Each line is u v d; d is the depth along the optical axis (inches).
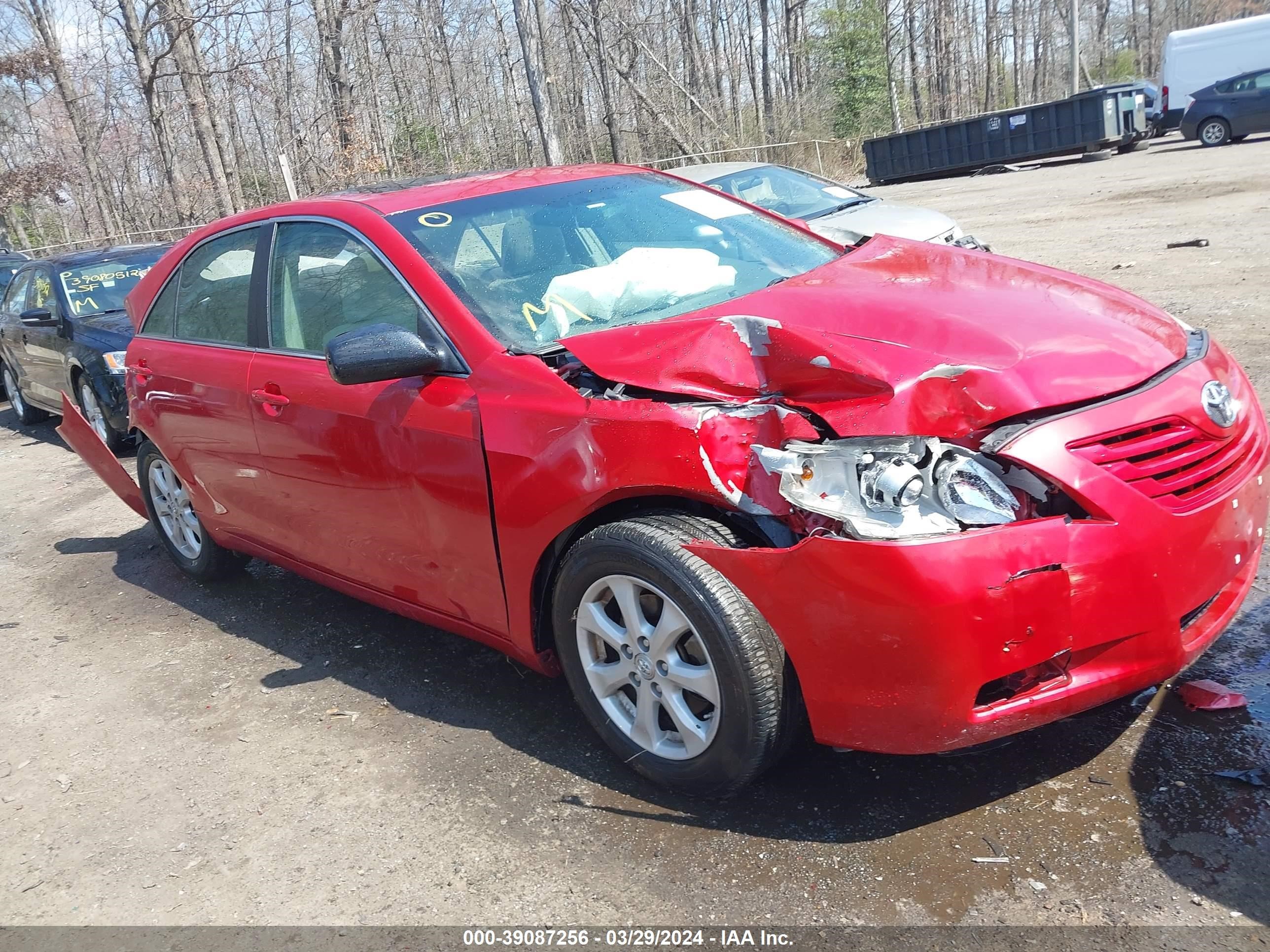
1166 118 1040.8
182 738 146.7
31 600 217.3
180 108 1240.8
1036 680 94.9
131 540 249.8
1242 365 233.6
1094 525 93.6
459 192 150.6
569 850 108.1
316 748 137.5
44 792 137.9
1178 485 99.1
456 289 130.6
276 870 113.3
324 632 175.3
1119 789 104.3
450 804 119.7
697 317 118.5
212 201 1109.7
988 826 101.7
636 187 161.6
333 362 119.7
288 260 156.3
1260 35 972.6
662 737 112.3
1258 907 87.7
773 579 95.9
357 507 141.1
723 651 99.3
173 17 924.6
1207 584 100.2
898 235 330.3
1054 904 91.0
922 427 97.4
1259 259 352.2
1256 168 645.3
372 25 1416.1
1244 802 99.9
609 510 113.0
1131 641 96.3
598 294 133.0
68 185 1488.7
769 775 114.1
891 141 1104.8
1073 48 1293.1
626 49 1397.6
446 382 125.9
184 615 194.4
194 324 179.5
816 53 1622.8
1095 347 105.2
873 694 93.6
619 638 111.7
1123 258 398.6
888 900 94.3
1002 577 89.7
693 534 102.2
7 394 470.0
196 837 122.1
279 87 1322.6
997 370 99.4
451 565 129.6
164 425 183.3
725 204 165.0
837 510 93.1
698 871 101.7
